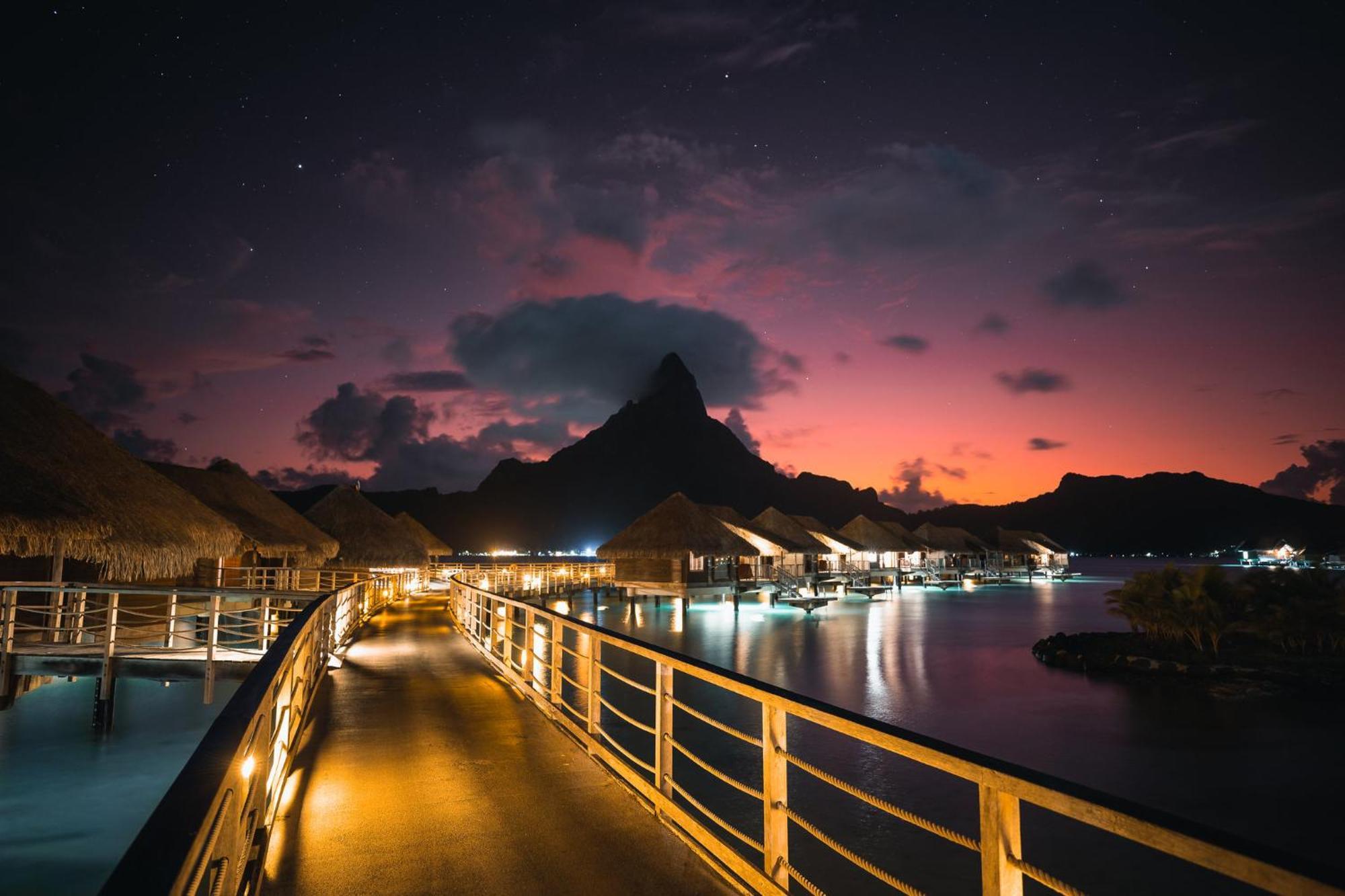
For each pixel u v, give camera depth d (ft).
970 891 30.76
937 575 270.67
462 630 62.23
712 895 13.70
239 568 79.20
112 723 45.34
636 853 15.64
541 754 23.59
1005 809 7.73
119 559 47.24
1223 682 76.23
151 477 58.29
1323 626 86.53
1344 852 37.32
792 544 186.91
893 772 45.34
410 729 26.91
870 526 249.75
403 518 161.79
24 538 42.34
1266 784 46.80
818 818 38.24
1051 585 273.75
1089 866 33.58
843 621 141.38
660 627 130.72
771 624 135.03
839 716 10.18
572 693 63.87
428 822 17.44
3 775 40.22
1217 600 95.40
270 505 94.58
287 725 20.76
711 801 40.22
